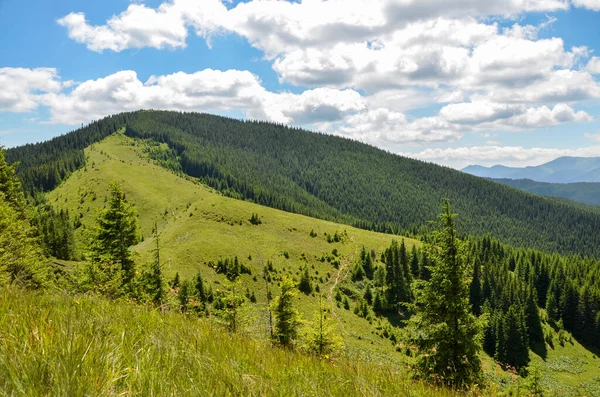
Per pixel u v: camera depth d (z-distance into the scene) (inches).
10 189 1003.3
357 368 184.4
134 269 873.5
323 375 152.8
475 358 454.3
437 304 528.4
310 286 3595.0
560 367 2950.3
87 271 639.1
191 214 5078.7
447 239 551.5
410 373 213.6
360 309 3344.0
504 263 5088.6
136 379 89.7
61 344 98.1
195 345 147.3
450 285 522.9
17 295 178.4
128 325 162.9
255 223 5093.5
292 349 231.1
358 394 133.2
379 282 3740.2
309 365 175.5
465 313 508.7
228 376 107.3
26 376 75.9
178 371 105.7
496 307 3553.2
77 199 6496.1
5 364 79.2
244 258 3981.3
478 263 3870.6
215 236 4384.8
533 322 3314.5
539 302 4414.4
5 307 141.3
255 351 174.7
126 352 110.3
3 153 990.4
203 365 113.1
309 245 4773.6
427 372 259.0
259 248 4340.6
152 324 181.3
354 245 4894.2
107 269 652.1
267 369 140.4
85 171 7819.9
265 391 103.3
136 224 971.3
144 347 118.6
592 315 3511.3
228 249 4082.2
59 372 79.3
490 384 264.7
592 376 2849.4
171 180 7770.7
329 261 4458.7
